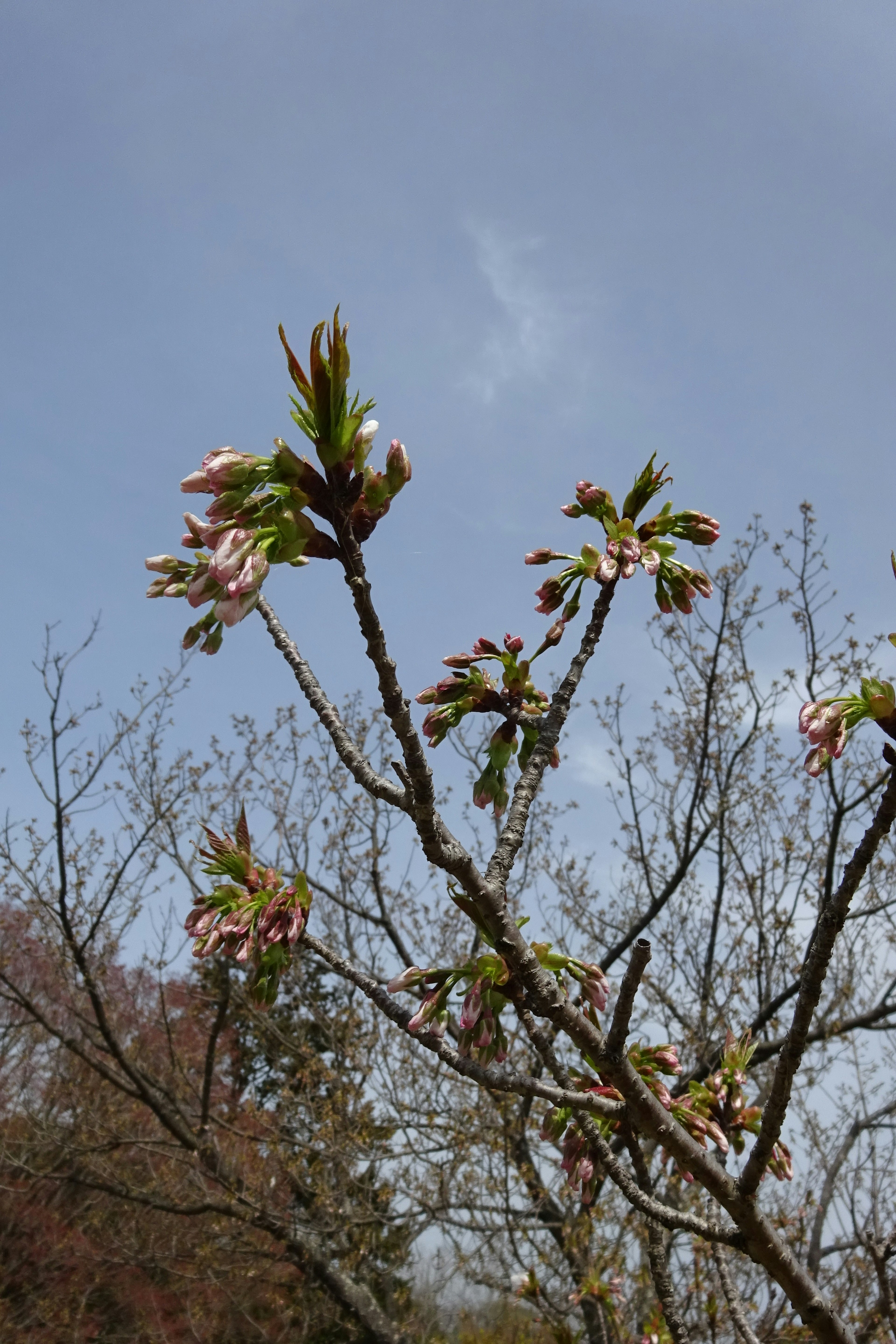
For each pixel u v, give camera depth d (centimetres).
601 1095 254
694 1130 271
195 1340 1270
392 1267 1159
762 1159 218
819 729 198
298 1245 1086
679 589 280
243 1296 1264
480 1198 949
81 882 1168
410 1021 225
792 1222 711
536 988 211
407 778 199
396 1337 1070
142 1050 1361
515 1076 222
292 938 237
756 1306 570
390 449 190
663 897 1152
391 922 1255
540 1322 680
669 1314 275
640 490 284
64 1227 1397
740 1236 232
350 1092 1025
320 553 191
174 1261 1287
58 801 1140
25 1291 1355
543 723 259
